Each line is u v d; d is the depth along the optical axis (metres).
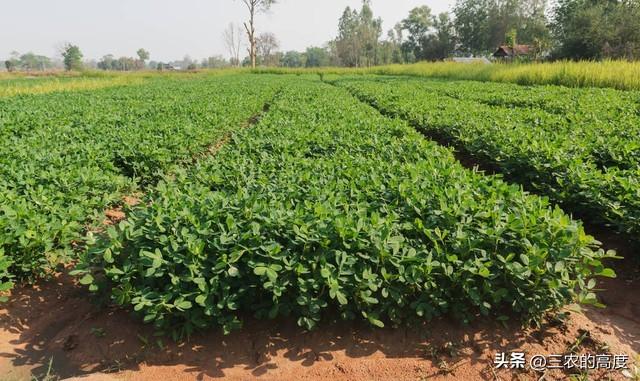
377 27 95.19
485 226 3.69
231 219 3.57
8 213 4.05
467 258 3.56
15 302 3.89
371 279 3.26
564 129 8.19
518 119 9.51
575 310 3.61
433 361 3.32
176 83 27.09
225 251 3.41
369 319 3.34
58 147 6.93
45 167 5.83
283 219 3.63
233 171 5.23
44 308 3.89
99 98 16.00
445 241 3.66
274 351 3.37
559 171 5.76
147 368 3.20
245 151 6.45
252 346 3.42
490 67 29.00
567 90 16.45
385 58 89.62
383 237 3.44
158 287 3.46
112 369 3.19
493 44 74.81
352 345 3.44
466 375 3.21
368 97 16.81
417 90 18.95
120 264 3.64
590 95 14.15
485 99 15.10
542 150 6.23
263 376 3.16
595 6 37.44
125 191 5.94
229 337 3.48
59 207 4.57
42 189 4.83
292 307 3.43
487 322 3.67
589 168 5.68
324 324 3.62
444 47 78.12
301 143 6.81
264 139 6.98
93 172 5.53
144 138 7.58
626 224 4.55
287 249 3.43
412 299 3.59
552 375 3.21
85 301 3.98
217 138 9.30
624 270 4.71
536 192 6.30
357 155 6.00
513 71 25.06
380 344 3.46
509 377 3.20
